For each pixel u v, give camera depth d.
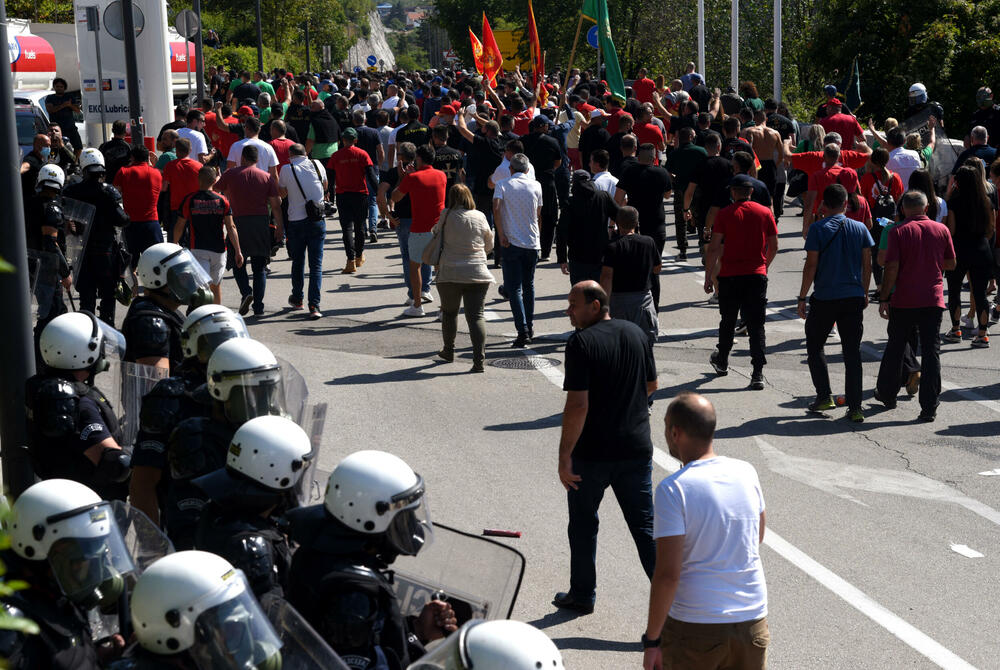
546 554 6.57
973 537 6.91
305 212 12.61
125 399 5.76
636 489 5.67
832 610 5.92
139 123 15.69
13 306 5.64
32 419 5.03
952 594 6.12
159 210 14.13
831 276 9.08
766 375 10.68
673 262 16.28
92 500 3.38
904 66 30.50
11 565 3.29
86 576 3.27
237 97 22.69
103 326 5.81
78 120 23.70
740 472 4.20
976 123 19.30
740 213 10.00
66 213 10.45
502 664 2.65
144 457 4.83
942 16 30.03
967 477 7.96
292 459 3.73
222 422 4.45
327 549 3.37
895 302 9.27
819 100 33.56
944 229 9.19
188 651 2.85
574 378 5.52
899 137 14.27
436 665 2.74
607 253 9.10
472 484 7.70
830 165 13.10
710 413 4.23
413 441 8.63
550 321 12.70
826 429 9.05
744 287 10.12
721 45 41.09
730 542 4.09
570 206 10.62
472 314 10.55
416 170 12.52
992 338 12.04
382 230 19.27
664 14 48.00
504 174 14.91
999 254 12.10
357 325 12.52
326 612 3.25
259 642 2.88
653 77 48.66
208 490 3.71
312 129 19.61
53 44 26.69
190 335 5.35
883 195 13.34
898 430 9.04
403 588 4.11
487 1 72.62
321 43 87.00
